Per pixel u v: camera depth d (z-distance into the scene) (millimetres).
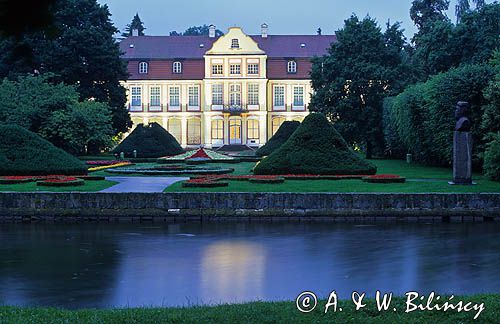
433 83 43719
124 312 11703
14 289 15688
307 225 26656
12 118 50281
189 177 39469
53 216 28141
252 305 12289
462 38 57656
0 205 28344
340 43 64250
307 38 97188
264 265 18547
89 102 55594
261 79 93312
